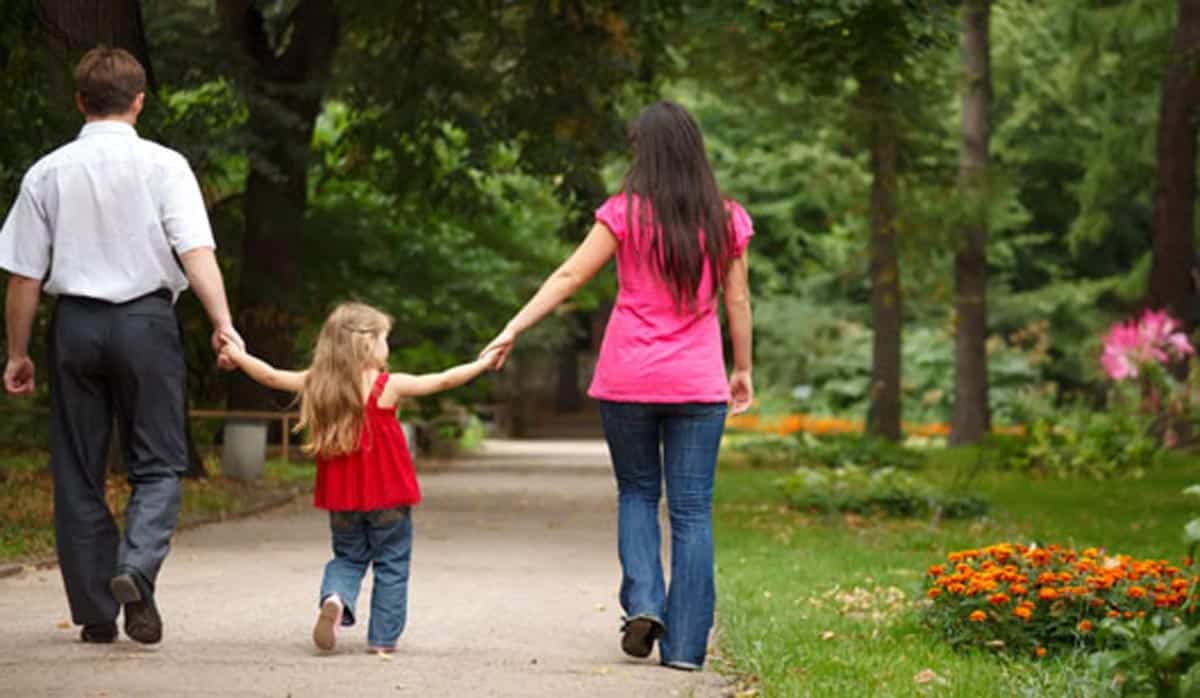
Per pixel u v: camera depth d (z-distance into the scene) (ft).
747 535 46.26
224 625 24.49
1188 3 98.02
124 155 21.74
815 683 20.03
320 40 74.33
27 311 21.99
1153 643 14.75
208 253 21.67
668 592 22.17
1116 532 48.06
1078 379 167.94
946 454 101.30
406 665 20.83
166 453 21.66
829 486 57.41
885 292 108.99
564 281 21.93
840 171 111.65
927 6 53.16
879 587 31.65
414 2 70.33
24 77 44.47
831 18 50.98
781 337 170.30
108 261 21.59
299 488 62.18
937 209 105.50
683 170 21.91
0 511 40.86
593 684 19.72
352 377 21.61
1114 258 178.91
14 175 44.24
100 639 22.08
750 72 94.07
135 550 21.11
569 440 160.45
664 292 21.85
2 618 24.66
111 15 50.83
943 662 21.91
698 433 21.80
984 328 114.11
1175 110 98.37
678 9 66.49
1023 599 23.12
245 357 21.89
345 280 84.69
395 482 21.72
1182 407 89.45
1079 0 110.93
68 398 21.70
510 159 88.43
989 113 113.09
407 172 77.77
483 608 27.61
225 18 72.69
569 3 68.80
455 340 113.19
